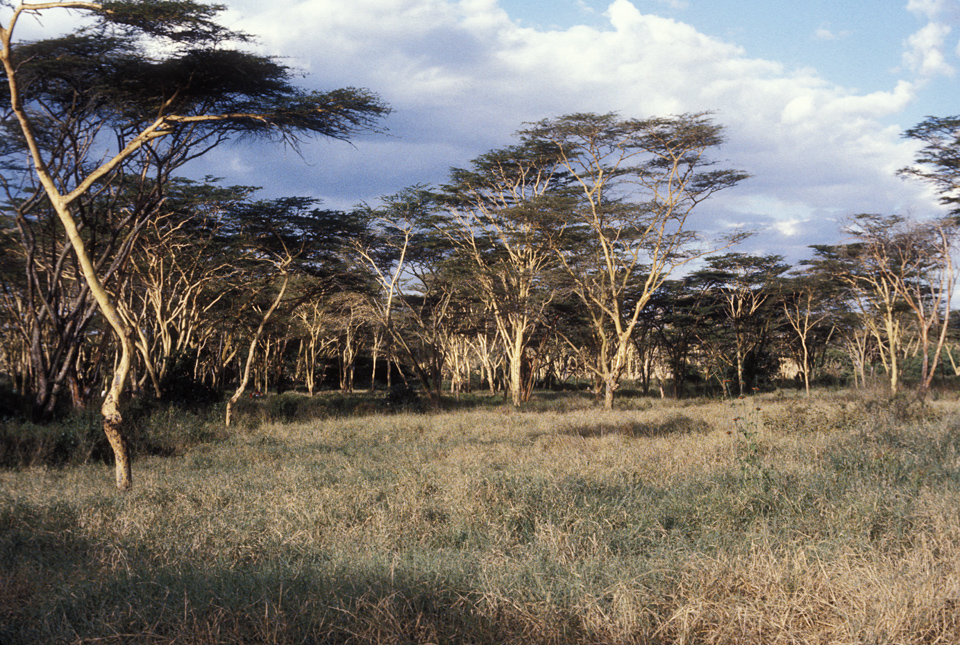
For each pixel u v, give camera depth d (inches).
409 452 460.8
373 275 1128.2
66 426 515.8
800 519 213.6
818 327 1581.0
